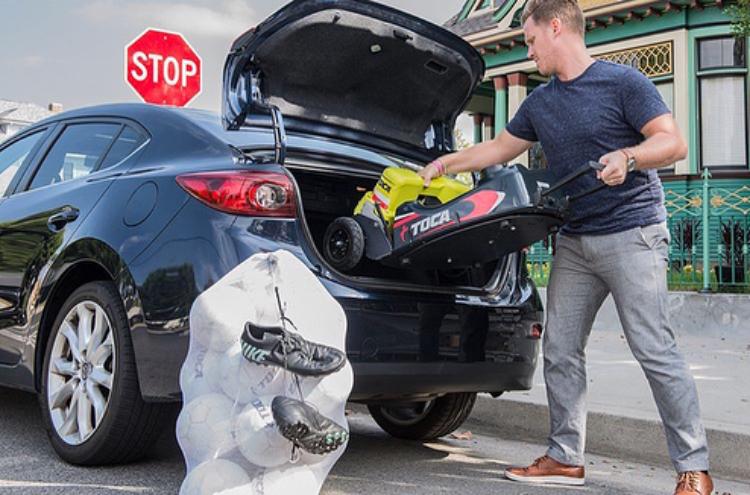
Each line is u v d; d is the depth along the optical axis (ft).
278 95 11.47
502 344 11.28
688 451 10.07
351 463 12.43
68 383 11.44
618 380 17.78
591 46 45.21
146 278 10.09
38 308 12.02
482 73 12.35
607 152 10.40
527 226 9.87
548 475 11.55
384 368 9.96
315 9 10.34
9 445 12.45
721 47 40.83
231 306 8.07
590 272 11.00
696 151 40.91
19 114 140.05
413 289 10.47
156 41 23.59
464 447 14.03
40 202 12.76
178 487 10.32
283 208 9.85
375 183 12.37
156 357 9.91
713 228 28.40
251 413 7.67
